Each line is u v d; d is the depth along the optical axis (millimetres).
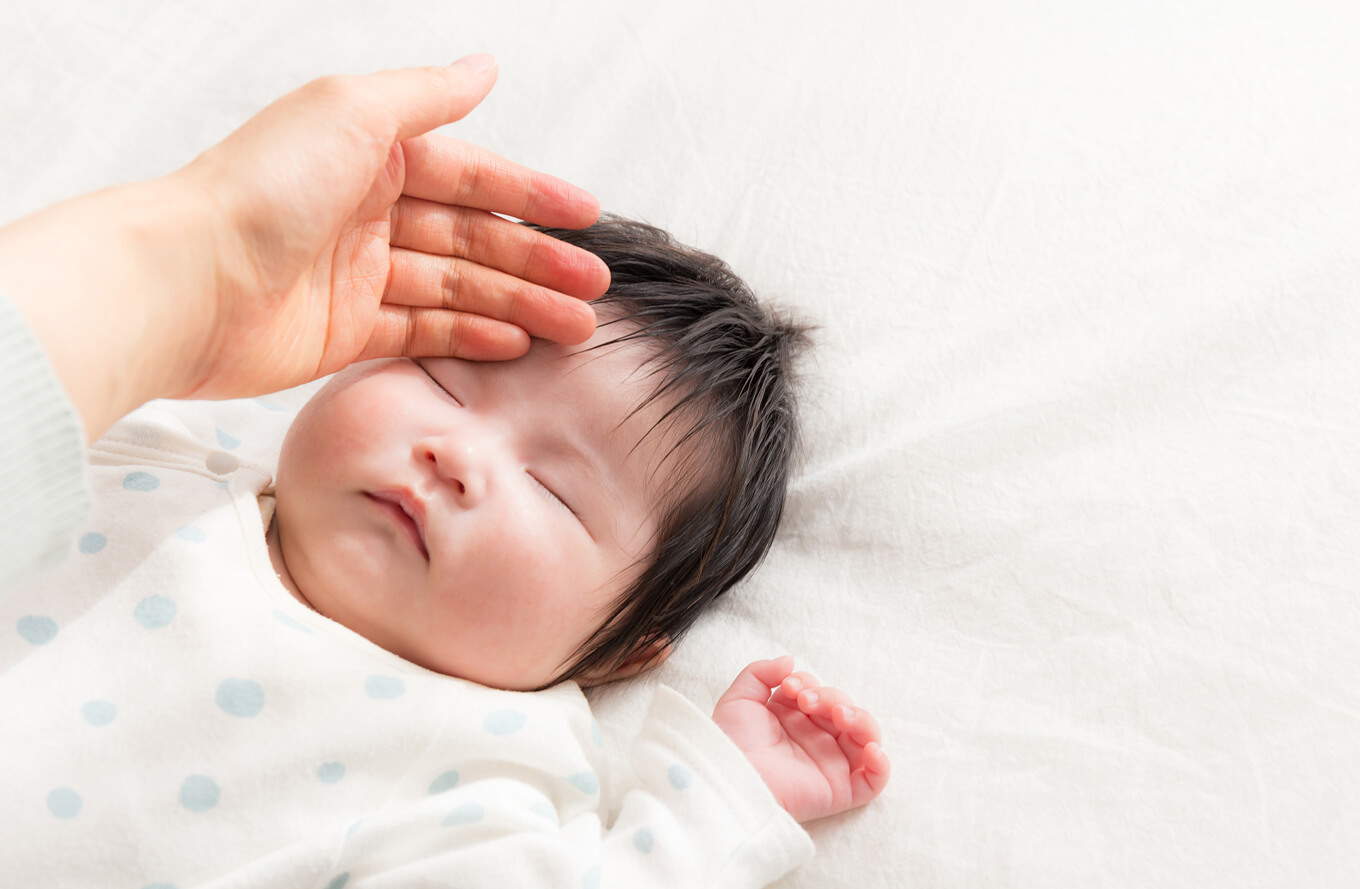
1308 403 1008
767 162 1241
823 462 1067
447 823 767
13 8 1243
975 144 1223
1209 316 1065
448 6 1343
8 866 681
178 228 631
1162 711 874
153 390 664
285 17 1306
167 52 1260
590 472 881
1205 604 915
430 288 890
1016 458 1016
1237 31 1285
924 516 1001
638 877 771
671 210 1220
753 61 1318
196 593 780
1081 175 1186
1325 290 1062
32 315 526
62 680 733
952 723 896
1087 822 835
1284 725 855
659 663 990
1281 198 1137
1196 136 1201
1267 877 798
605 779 896
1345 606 901
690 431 927
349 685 789
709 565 970
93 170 1184
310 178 692
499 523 828
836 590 997
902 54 1312
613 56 1321
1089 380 1045
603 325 939
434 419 854
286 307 766
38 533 490
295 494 852
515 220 1061
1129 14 1318
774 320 1073
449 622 833
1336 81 1225
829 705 876
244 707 755
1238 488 970
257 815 740
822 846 854
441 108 787
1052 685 902
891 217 1188
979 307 1118
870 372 1094
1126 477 990
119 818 707
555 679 922
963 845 834
